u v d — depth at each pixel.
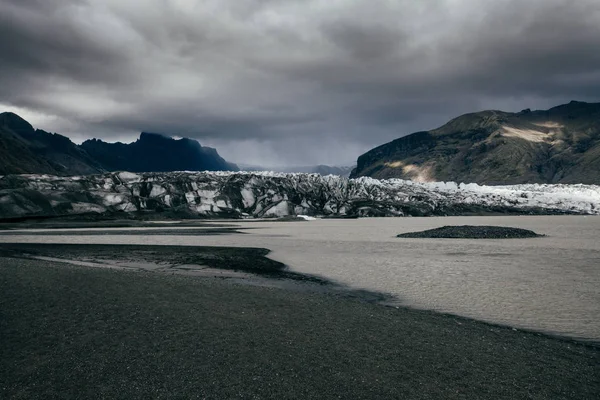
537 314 18.58
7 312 16.53
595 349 13.77
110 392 10.12
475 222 133.62
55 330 14.58
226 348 13.07
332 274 30.48
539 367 11.95
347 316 17.36
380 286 25.73
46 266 27.42
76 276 23.69
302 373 11.23
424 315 18.05
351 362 12.06
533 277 28.67
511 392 10.24
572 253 43.16
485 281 27.23
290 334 14.61
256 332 14.74
